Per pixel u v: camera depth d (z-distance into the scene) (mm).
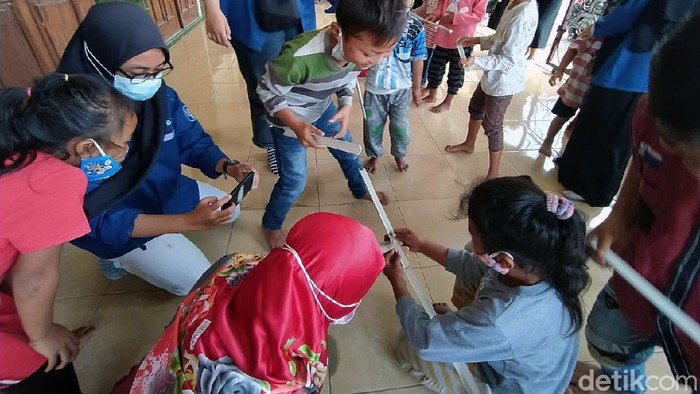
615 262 906
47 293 809
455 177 2174
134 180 1210
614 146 1800
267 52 1852
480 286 1087
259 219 1871
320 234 784
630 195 942
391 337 1389
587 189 1963
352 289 812
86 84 745
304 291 737
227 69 3420
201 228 1142
